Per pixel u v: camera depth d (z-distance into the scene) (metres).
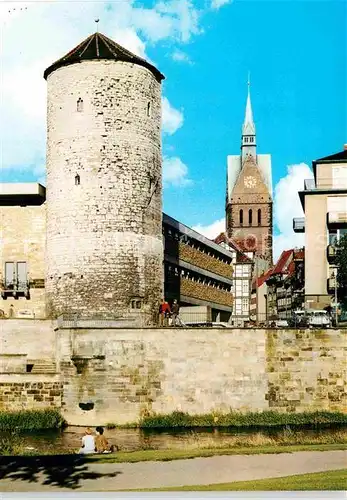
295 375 47.47
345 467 28.59
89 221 52.56
